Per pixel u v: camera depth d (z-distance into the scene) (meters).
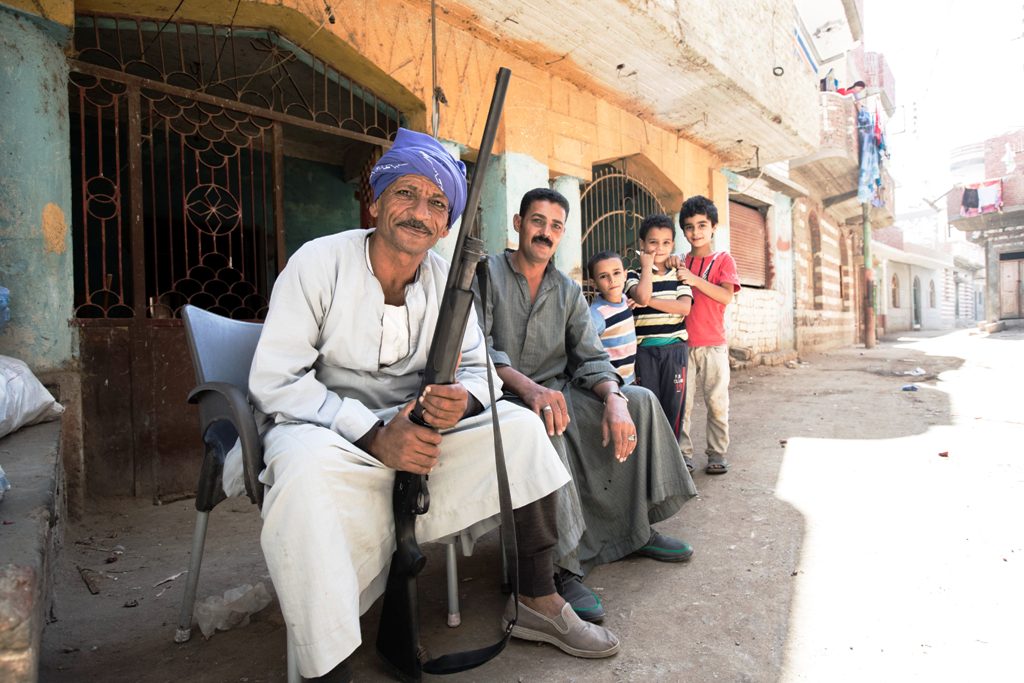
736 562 2.19
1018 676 1.44
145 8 3.20
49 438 2.11
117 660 1.62
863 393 6.10
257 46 3.73
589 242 5.98
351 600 1.22
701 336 3.38
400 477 1.42
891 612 1.78
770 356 9.10
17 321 2.59
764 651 1.62
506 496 1.39
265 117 3.59
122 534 2.64
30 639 0.98
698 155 7.11
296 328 1.45
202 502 1.66
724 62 5.20
